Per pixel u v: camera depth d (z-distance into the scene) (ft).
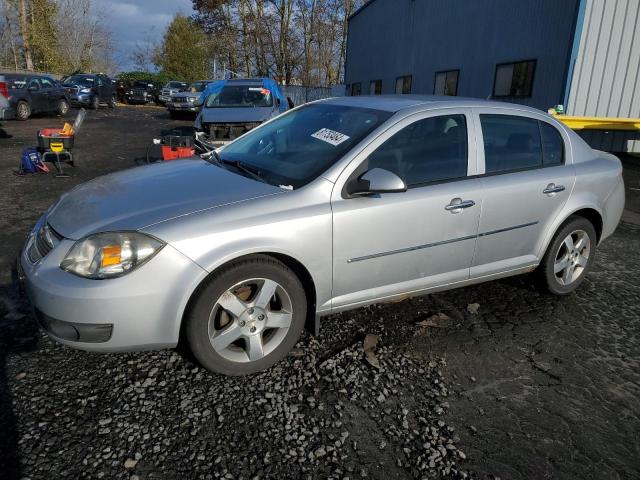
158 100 108.27
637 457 8.14
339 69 144.56
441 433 8.43
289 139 12.04
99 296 8.21
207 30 144.15
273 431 8.25
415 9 62.85
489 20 46.62
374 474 7.51
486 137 12.01
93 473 7.26
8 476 7.12
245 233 8.98
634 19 36.11
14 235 17.15
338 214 9.81
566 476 7.68
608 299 13.98
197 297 8.84
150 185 10.48
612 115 37.91
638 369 10.62
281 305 9.83
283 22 137.18
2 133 44.47
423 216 10.75
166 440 7.97
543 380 10.06
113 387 9.18
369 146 10.43
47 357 10.00
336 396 9.21
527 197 12.25
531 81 41.09
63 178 26.76
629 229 21.56
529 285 14.55
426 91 60.49
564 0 37.17
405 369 10.15
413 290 11.30
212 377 9.59
